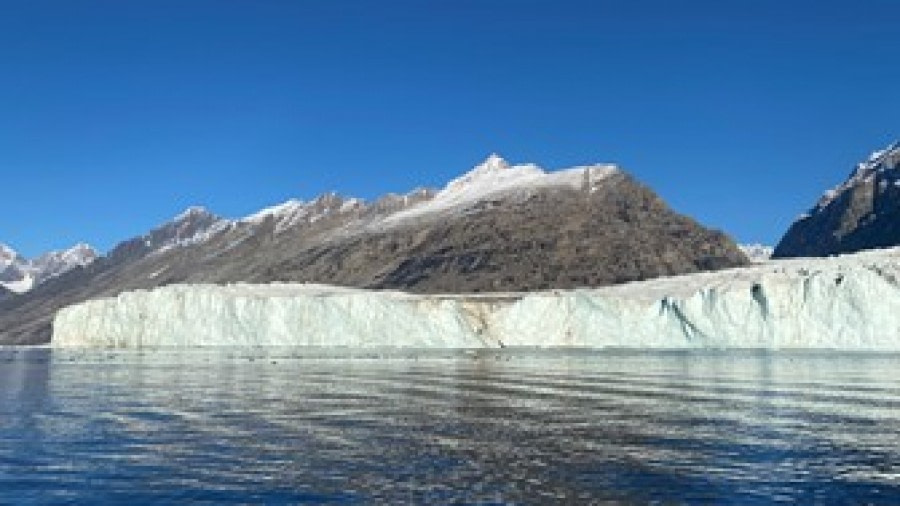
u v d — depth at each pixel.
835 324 149.62
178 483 37.81
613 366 109.50
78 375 99.88
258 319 194.12
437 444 47.06
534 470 40.19
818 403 64.81
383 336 189.00
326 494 35.84
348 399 69.19
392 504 34.38
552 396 71.12
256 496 35.59
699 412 59.88
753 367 105.00
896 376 89.25
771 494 35.66
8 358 160.75
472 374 96.12
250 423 55.16
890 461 41.88
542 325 189.38
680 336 167.38
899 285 145.75
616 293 189.88
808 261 185.25
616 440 48.12
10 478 38.91
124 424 54.91
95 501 34.97
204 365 117.56
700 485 37.16
